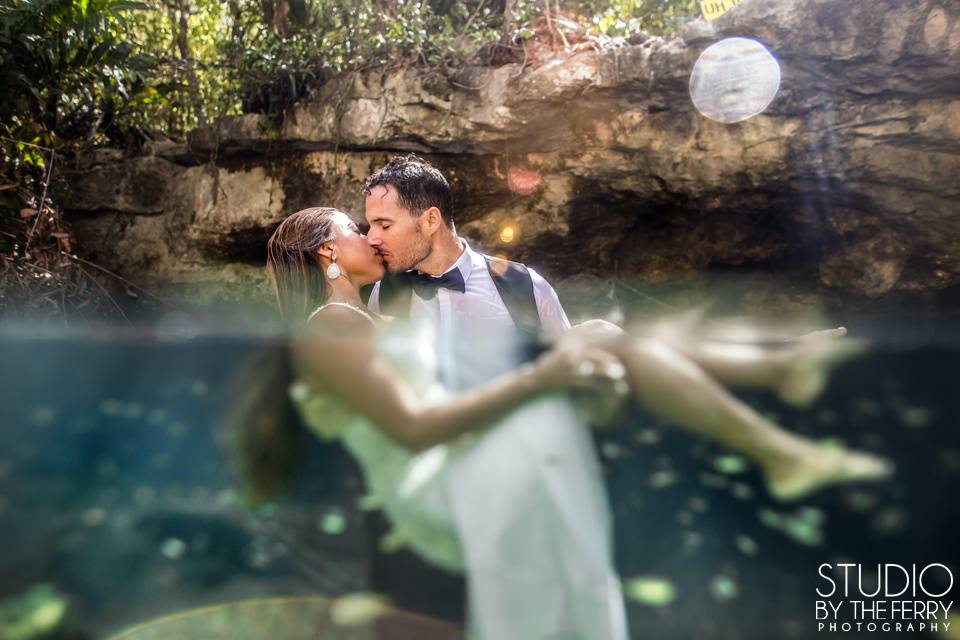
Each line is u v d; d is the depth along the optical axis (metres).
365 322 1.78
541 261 5.00
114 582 0.85
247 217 5.01
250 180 5.04
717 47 4.06
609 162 4.52
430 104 4.56
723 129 4.25
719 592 0.82
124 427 0.89
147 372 0.90
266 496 0.88
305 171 4.91
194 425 0.90
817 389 0.83
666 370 0.86
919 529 0.79
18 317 4.21
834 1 3.78
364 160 4.80
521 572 0.85
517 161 4.64
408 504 0.88
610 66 4.25
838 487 0.81
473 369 0.90
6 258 4.28
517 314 2.59
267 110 5.09
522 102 4.38
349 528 0.87
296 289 2.06
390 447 0.89
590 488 0.86
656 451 0.85
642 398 0.87
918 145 4.04
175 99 5.48
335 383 0.88
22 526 0.85
